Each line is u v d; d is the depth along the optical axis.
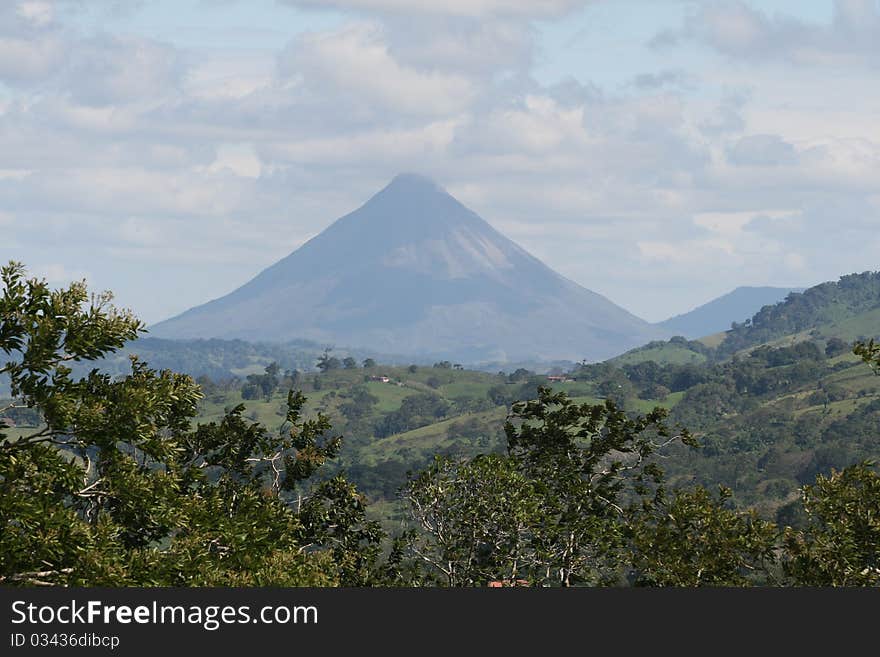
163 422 52.09
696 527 49.75
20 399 34.56
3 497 31.05
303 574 36.50
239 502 48.19
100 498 36.12
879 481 46.28
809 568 45.12
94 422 34.44
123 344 35.84
